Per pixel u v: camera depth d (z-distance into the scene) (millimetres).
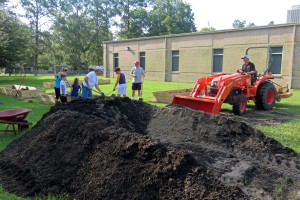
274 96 9883
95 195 3207
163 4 55625
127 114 6086
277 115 8711
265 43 17891
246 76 8930
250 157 4430
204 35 21297
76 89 9750
